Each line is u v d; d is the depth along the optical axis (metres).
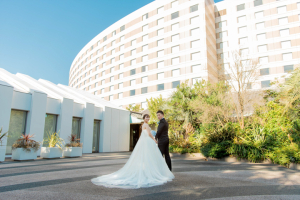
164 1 35.47
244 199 2.96
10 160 9.00
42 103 12.09
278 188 3.69
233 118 11.57
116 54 41.72
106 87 42.78
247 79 10.89
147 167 4.13
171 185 3.86
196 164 7.68
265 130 9.13
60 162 8.20
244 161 8.78
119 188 3.60
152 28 36.19
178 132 13.79
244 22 32.31
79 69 55.16
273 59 29.36
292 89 8.42
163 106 15.74
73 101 14.23
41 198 2.93
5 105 10.16
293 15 29.23
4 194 3.16
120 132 18.59
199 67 30.00
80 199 2.88
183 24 32.62
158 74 34.19
